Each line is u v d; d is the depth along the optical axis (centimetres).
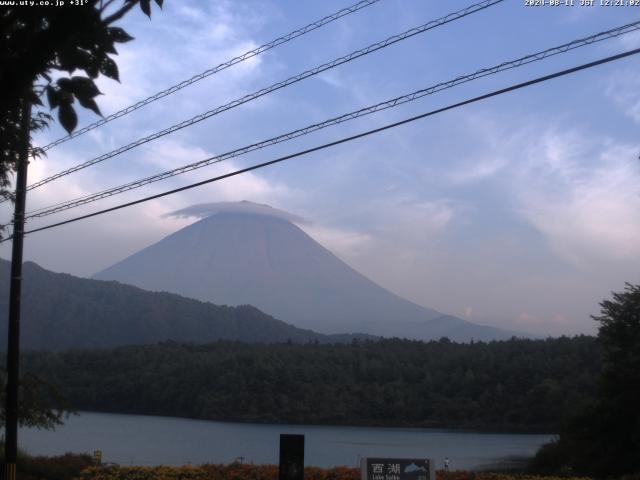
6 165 903
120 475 1805
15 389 1759
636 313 3525
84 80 520
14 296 1780
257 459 4197
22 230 1791
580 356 8275
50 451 4581
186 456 4441
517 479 1958
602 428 3447
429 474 1247
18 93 518
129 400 9962
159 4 548
